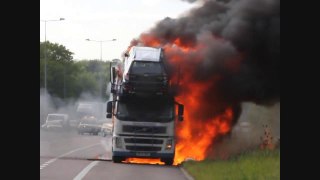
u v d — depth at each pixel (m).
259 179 20.28
